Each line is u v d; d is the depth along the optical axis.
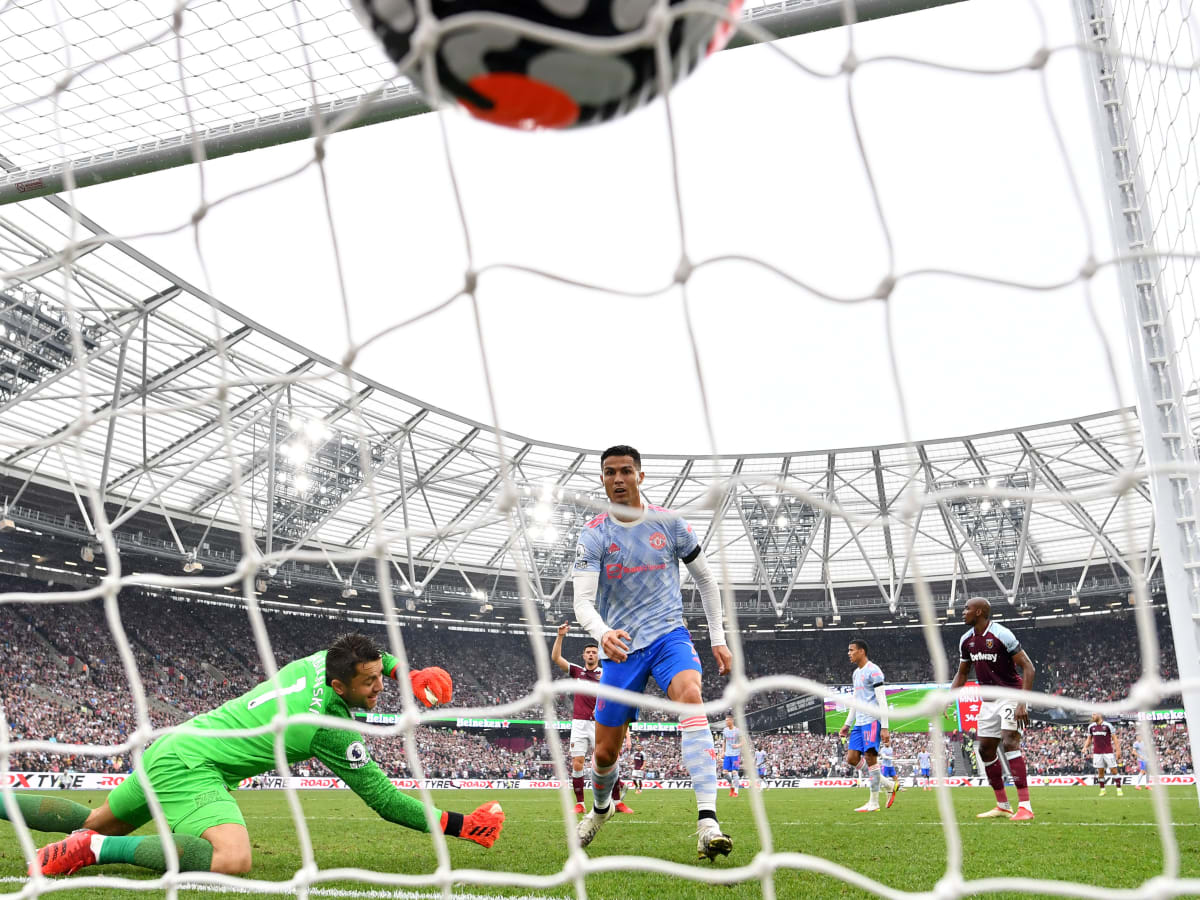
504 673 51.72
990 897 3.47
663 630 4.49
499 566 46.12
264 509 37.81
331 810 12.61
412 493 40.09
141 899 3.46
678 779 37.19
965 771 37.31
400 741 41.12
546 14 1.91
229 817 4.05
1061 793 19.80
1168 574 4.86
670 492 44.09
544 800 19.80
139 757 2.56
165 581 2.60
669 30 2.00
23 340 25.42
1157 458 4.98
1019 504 42.03
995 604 48.59
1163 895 1.46
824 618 51.97
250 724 4.27
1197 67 2.04
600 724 4.59
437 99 1.98
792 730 48.81
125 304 25.88
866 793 22.45
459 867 4.50
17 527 33.47
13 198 6.77
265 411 31.36
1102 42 5.33
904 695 46.44
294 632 47.88
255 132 6.14
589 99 2.10
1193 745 4.71
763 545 46.25
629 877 4.11
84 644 38.09
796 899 3.46
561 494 2.11
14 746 2.57
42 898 3.45
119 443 31.33
